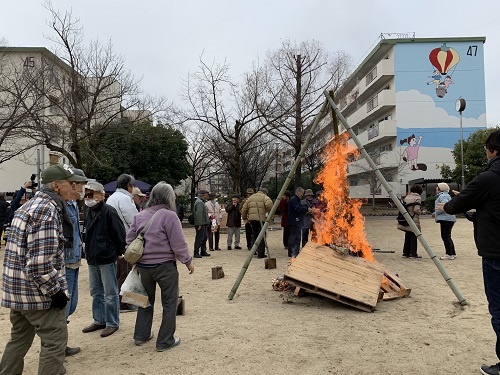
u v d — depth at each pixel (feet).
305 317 18.66
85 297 24.02
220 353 14.48
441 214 33.96
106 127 73.36
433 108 130.52
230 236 45.88
